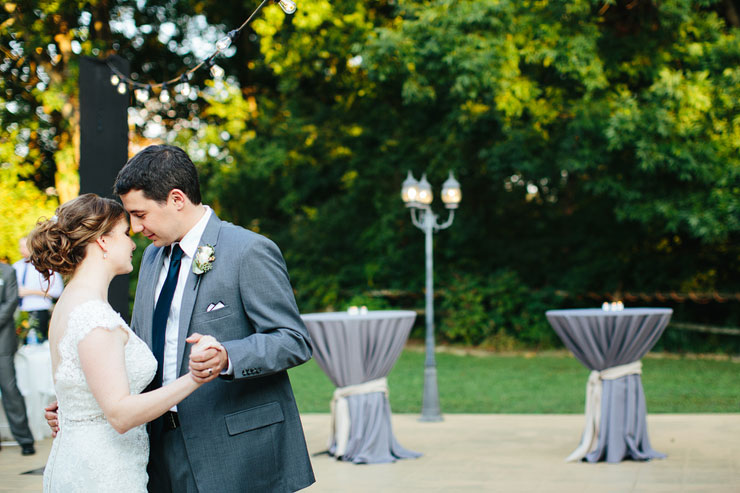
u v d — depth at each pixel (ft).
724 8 39.47
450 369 35.50
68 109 41.70
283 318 7.15
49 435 20.56
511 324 44.52
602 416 17.21
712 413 23.94
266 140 47.09
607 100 34.96
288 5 12.49
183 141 45.21
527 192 46.26
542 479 15.52
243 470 7.07
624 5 36.35
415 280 46.44
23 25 40.22
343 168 49.24
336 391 18.25
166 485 7.34
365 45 35.29
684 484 14.80
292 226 51.01
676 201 35.35
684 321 41.29
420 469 16.74
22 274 22.09
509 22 33.65
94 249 6.91
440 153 40.78
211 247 7.29
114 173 15.67
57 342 6.72
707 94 32.68
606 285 43.27
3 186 40.86
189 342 6.54
